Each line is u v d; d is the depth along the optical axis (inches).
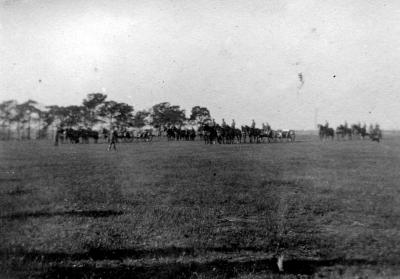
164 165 754.8
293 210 382.0
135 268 242.1
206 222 335.6
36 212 366.9
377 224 334.0
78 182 544.1
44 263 245.1
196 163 790.5
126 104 2461.9
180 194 452.1
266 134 1754.4
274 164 775.7
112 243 281.9
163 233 305.3
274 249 276.7
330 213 368.5
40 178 585.3
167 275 231.9
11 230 307.3
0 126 2436.0
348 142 1793.8
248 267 245.3
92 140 2391.7
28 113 2410.2
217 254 266.2
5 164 791.7
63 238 290.8
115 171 669.3
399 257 260.7
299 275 235.5
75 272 234.8
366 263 251.4
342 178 586.6
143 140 2194.9
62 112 2399.1
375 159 887.7
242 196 440.5
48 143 1940.2
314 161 838.5
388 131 3673.7
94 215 355.3
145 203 407.2
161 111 2645.2
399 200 422.3
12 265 240.1
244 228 320.5
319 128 2060.8
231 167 722.8
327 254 268.1
